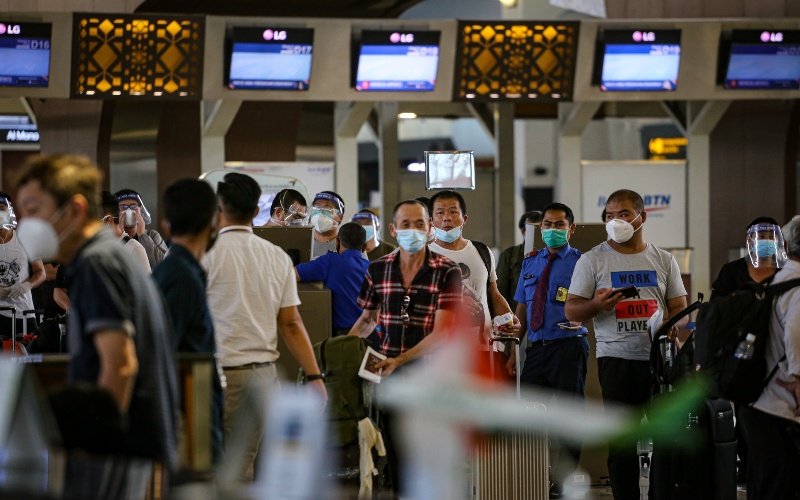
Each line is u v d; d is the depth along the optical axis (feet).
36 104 85.35
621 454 37.22
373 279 34.27
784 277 31.86
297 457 17.61
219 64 81.25
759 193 94.79
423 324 33.47
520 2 108.88
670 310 39.40
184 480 18.74
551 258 42.22
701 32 84.64
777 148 94.63
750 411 31.99
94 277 20.24
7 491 16.76
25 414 17.80
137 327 20.58
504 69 83.20
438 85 83.10
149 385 20.71
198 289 25.67
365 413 33.68
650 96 85.66
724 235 94.94
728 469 34.50
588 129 94.68
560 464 39.09
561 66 83.51
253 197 31.24
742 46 84.94
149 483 18.33
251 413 26.53
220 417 26.27
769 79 86.12
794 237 31.73
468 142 110.73
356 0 94.63
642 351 38.17
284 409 17.80
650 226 94.38
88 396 18.89
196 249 26.20
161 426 20.79
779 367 31.42
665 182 94.27
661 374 36.68
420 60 82.48
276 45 80.94
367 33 81.66
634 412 37.73
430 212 40.81
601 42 83.92
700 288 94.58
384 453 33.55
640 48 84.07
